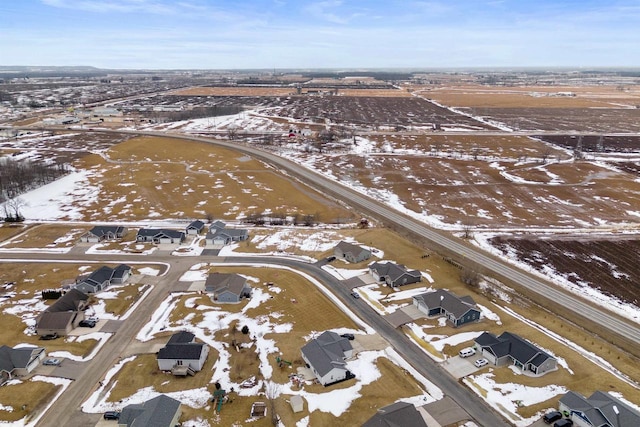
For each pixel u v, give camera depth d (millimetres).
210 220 102062
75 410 45281
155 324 61406
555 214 106812
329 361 50312
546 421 43562
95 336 58406
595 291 71375
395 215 105812
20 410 45031
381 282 73438
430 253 84625
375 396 47438
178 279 74562
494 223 101438
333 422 43750
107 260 81438
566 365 52562
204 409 45406
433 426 43156
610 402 43188
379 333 59469
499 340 54562
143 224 100375
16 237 91312
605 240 91062
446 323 61594
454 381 50062
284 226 99250
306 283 72938
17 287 70875
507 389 48500
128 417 41938
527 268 79250
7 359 50500
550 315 64750
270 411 45188
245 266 79375
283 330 60062
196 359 51188
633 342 58375
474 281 72188
